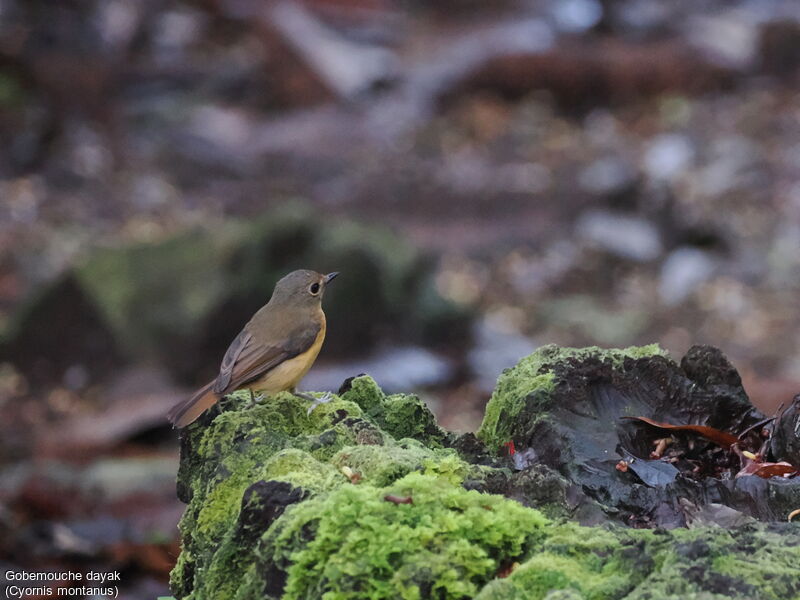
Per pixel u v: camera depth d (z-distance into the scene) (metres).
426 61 29.22
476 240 20.56
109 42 28.75
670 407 5.12
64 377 14.89
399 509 3.88
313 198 22.72
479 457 4.77
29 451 13.08
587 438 4.77
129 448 13.02
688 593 3.42
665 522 4.30
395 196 22.20
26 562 9.06
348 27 31.16
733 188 21.84
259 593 3.93
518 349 16.19
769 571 3.47
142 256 15.37
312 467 4.37
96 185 23.19
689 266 18.98
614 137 25.17
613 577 3.60
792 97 26.20
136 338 14.95
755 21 30.38
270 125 26.23
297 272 5.94
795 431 4.77
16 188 22.70
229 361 5.61
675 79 27.17
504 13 32.91
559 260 19.59
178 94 27.55
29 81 26.56
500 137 25.17
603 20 28.67
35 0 29.80
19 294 18.16
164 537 9.12
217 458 4.77
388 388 14.64
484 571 3.71
